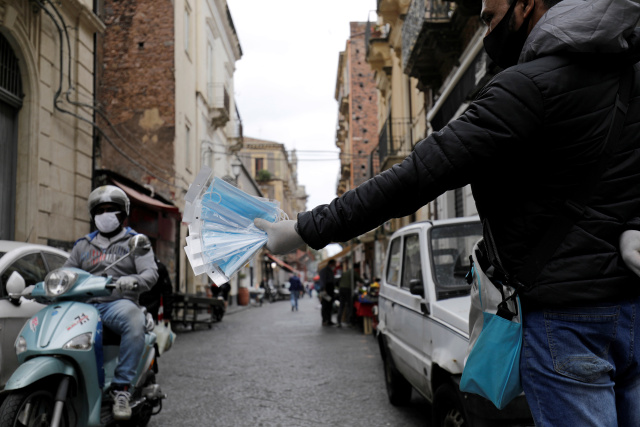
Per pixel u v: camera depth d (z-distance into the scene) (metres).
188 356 10.30
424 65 15.41
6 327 5.08
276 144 80.44
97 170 14.09
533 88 1.35
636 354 1.42
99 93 22.39
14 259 5.55
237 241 1.51
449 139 1.38
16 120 10.46
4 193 10.11
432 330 4.27
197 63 27.39
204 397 6.71
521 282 1.43
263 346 11.70
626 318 1.38
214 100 30.66
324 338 13.13
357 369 8.57
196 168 26.53
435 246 4.89
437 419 3.93
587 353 1.37
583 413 1.35
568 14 1.38
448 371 3.79
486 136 1.35
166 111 22.38
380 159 23.61
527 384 1.44
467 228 5.06
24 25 10.35
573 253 1.37
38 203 10.65
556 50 1.38
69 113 11.56
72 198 12.14
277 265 60.41
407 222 22.39
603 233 1.36
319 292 18.02
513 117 1.34
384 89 27.53
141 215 17.14
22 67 10.46
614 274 1.35
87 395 3.99
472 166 1.36
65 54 11.94
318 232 1.41
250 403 6.38
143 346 4.31
